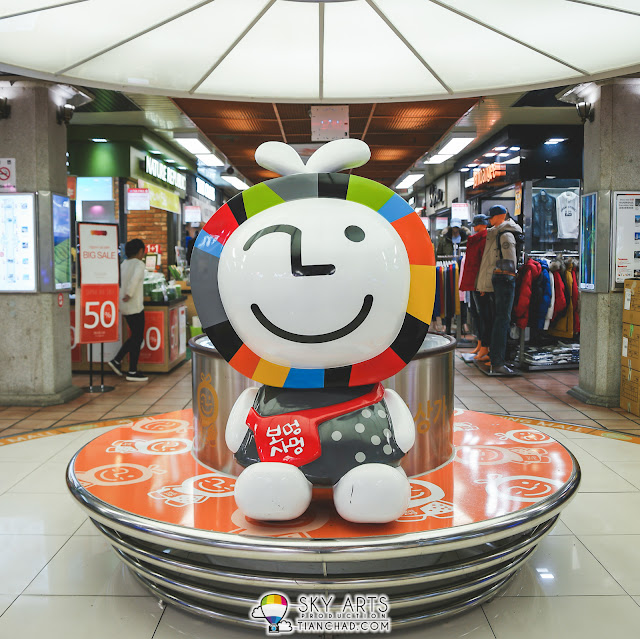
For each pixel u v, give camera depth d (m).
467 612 2.21
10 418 5.06
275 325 1.92
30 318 5.48
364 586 1.93
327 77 3.49
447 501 2.23
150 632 2.10
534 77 3.49
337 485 1.96
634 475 3.63
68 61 3.22
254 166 9.48
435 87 3.65
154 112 9.45
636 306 5.08
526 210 9.92
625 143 5.23
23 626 2.12
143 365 7.24
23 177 5.35
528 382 6.66
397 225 2.05
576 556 2.64
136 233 13.65
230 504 2.24
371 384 2.09
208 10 2.71
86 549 2.73
